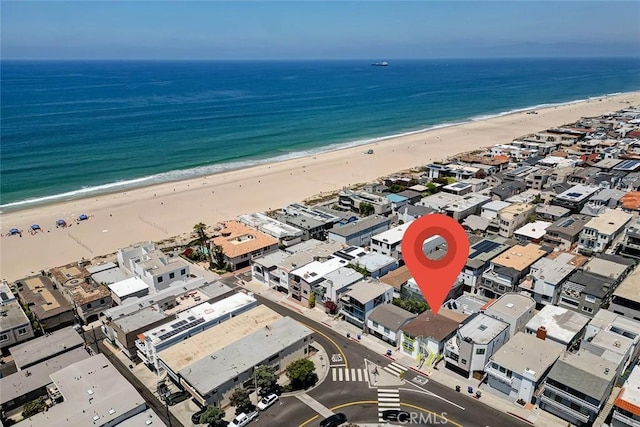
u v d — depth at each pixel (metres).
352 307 79.12
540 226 110.06
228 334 71.06
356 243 110.25
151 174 183.75
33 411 59.06
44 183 169.25
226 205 146.38
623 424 53.09
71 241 120.38
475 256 92.75
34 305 83.00
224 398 61.38
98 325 83.25
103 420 54.06
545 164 162.75
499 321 70.31
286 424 58.81
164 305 80.31
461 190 138.12
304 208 131.38
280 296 91.81
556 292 81.06
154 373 69.75
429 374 68.00
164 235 123.94
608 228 99.38
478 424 58.62
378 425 58.69
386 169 185.25
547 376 58.38
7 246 117.44
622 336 66.19
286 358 68.31
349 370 69.00
